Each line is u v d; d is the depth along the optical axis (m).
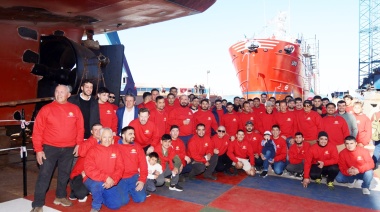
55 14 6.59
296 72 22.78
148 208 4.31
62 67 7.52
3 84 6.73
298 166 6.05
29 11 6.10
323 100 8.48
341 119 6.20
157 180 5.07
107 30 9.48
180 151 5.54
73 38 8.46
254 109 8.62
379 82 23.14
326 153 5.37
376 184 5.63
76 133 4.14
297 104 7.00
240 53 22.41
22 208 4.04
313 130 6.47
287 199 4.75
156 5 6.55
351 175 5.22
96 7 6.39
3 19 6.36
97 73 7.04
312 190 5.25
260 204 4.51
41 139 3.82
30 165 6.45
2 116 6.80
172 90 7.81
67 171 4.16
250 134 6.68
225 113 8.39
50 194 4.73
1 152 7.15
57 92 3.94
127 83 11.98
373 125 6.47
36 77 7.34
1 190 4.77
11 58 6.82
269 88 21.95
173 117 6.52
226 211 4.21
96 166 4.02
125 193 4.36
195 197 4.82
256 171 6.67
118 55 8.42
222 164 6.30
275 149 6.24
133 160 4.47
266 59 21.06
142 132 5.24
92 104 4.82
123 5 6.39
